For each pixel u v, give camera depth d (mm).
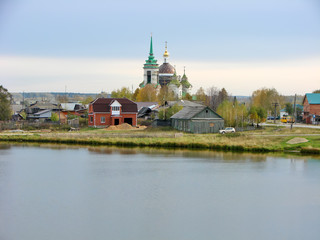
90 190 44062
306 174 51625
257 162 59250
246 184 46719
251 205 39375
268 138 77750
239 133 85938
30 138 84438
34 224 34594
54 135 85312
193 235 32625
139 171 53344
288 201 40688
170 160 60969
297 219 35969
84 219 35625
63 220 35469
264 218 36125
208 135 85812
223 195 42469
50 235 32500
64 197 41688
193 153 67688
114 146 76625
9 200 40750
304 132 87375
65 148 74062
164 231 33219
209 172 52750
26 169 54656
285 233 33094
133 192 43469
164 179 48875
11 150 71625
